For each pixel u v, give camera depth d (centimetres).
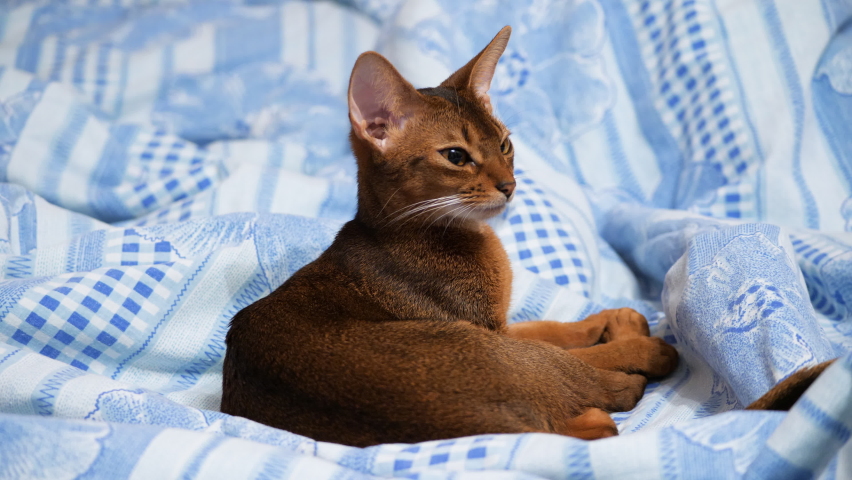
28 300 196
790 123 288
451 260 196
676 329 202
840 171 283
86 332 201
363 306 185
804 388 138
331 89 350
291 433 149
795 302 175
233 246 226
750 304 176
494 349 169
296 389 157
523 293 237
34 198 261
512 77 319
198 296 217
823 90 296
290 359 162
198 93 342
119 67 343
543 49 328
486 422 149
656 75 316
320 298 182
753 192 279
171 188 279
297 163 317
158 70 346
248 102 345
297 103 344
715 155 294
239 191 268
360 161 201
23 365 171
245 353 168
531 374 168
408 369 158
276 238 233
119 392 164
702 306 187
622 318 215
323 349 163
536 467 129
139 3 380
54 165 281
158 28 361
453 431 148
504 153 207
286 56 361
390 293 190
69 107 292
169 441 136
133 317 206
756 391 160
